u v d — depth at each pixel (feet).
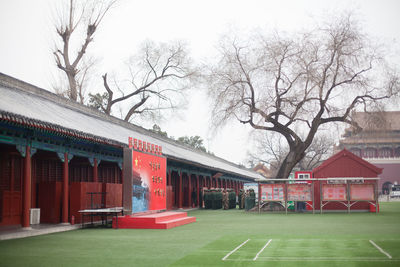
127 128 115.44
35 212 68.13
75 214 70.95
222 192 144.36
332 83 113.09
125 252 41.75
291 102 112.68
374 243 46.06
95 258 38.37
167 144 140.36
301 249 42.34
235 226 69.97
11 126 56.13
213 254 39.93
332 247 43.50
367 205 108.27
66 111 80.59
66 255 40.14
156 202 82.74
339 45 109.81
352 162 110.01
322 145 270.67
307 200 103.96
